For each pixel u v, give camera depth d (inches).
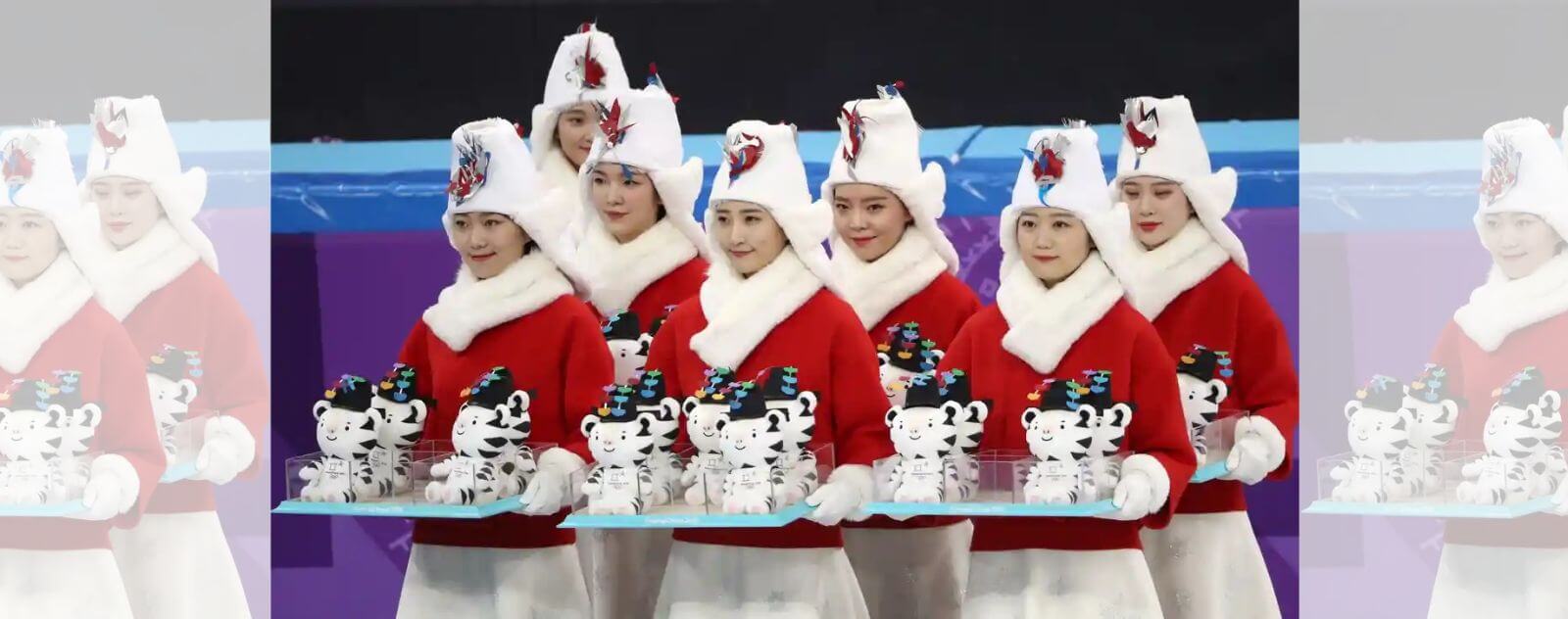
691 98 674.2
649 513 475.8
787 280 506.0
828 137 667.4
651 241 589.0
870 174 565.3
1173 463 487.5
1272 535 692.1
